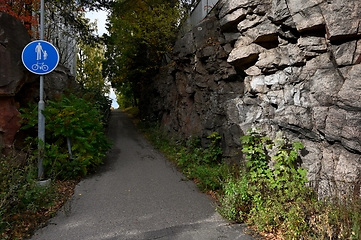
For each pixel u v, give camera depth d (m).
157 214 4.70
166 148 10.51
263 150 5.80
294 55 5.66
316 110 4.91
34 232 4.02
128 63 17.80
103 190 5.98
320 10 4.91
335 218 3.62
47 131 6.65
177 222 4.38
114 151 10.63
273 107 6.24
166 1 13.47
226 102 7.82
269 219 4.05
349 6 4.50
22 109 6.31
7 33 6.05
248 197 4.59
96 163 7.36
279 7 5.67
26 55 5.77
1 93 5.86
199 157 7.74
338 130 4.50
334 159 4.60
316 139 5.04
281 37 6.13
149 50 15.98
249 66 7.23
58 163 6.23
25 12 9.85
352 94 4.36
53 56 5.91
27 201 4.39
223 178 5.82
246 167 5.98
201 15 11.58
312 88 5.16
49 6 11.34
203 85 9.52
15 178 4.34
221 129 7.72
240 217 4.41
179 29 13.31
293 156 5.00
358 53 4.52
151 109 17.16
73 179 6.57
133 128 17.97
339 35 4.59
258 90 6.71
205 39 9.50
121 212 4.79
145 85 18.58
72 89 8.85
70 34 14.37
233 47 7.83
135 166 8.27
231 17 7.20
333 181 4.45
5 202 3.93
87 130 7.14
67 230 4.10
